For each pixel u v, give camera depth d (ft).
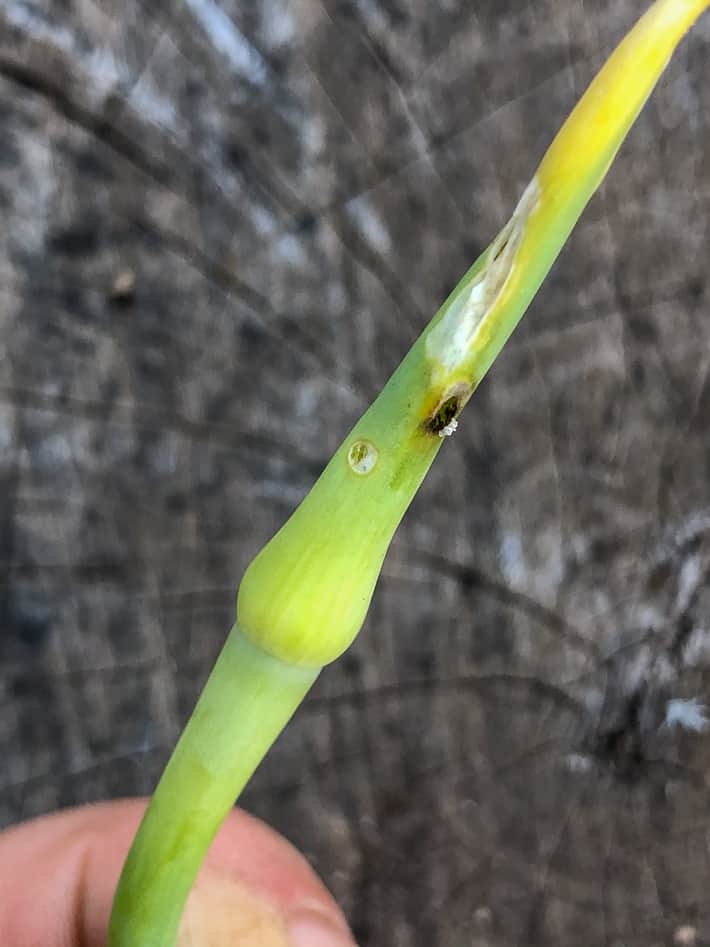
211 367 0.51
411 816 0.57
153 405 0.51
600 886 0.58
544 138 0.52
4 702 0.53
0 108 0.48
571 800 0.58
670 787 0.57
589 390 0.55
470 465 0.55
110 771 0.54
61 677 0.53
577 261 0.54
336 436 0.53
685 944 0.57
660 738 0.56
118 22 0.48
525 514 0.55
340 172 0.51
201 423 0.52
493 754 0.57
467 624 0.56
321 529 0.20
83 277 0.50
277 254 0.51
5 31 0.46
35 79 0.47
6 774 0.53
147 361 0.51
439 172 0.52
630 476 0.56
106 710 0.53
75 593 0.52
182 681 0.54
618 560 0.56
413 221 0.52
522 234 0.18
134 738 0.54
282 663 0.22
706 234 0.55
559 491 0.55
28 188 0.49
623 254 0.54
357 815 0.57
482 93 0.52
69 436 0.51
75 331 0.50
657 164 0.54
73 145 0.48
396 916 0.58
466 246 0.52
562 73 0.52
